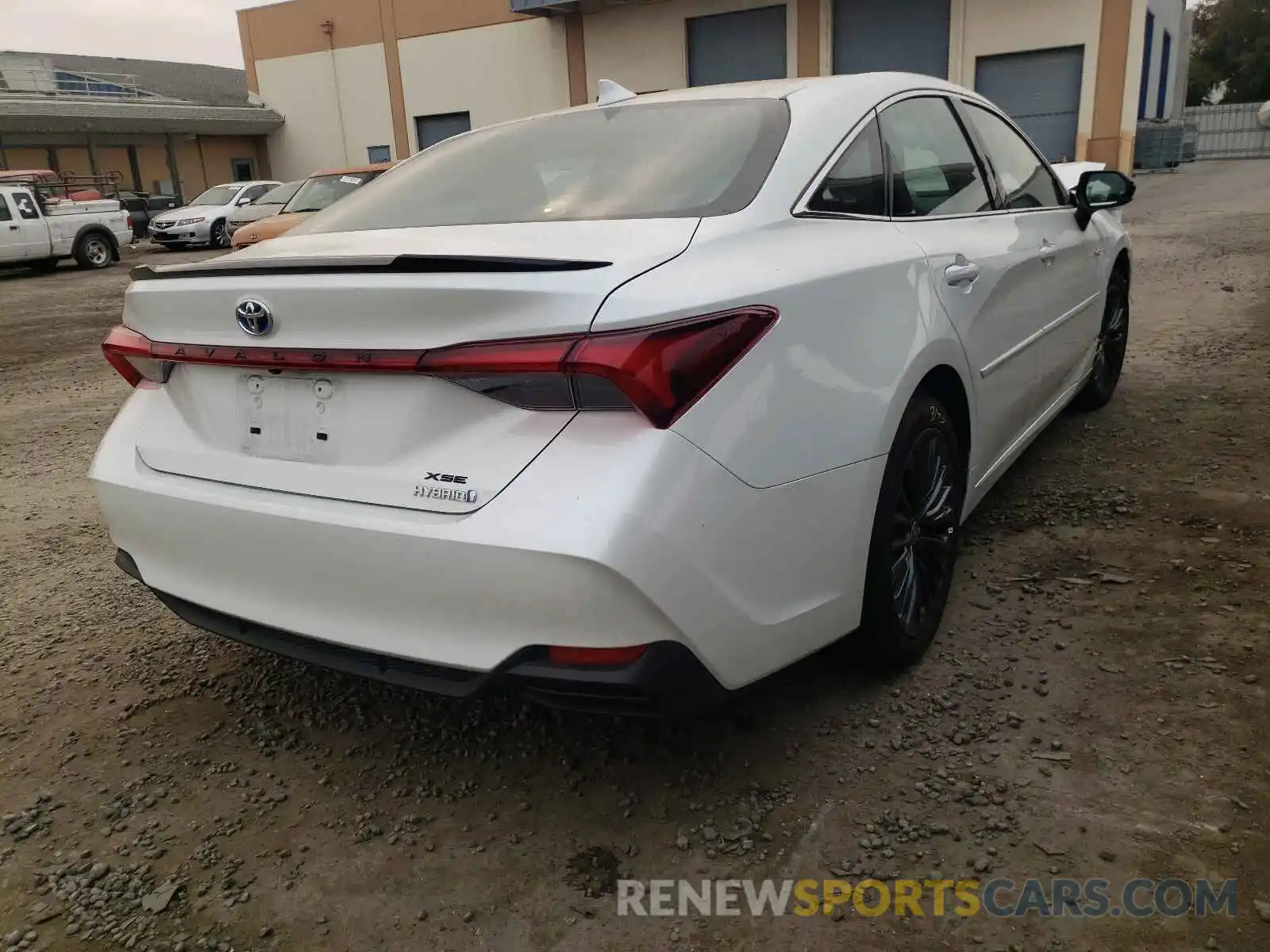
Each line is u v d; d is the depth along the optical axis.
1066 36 18.53
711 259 2.08
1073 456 4.41
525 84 25.47
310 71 29.39
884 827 2.18
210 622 2.43
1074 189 4.27
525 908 2.03
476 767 2.52
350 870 2.17
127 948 1.98
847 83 2.87
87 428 6.39
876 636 2.56
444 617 1.98
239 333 2.18
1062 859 2.05
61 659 3.19
